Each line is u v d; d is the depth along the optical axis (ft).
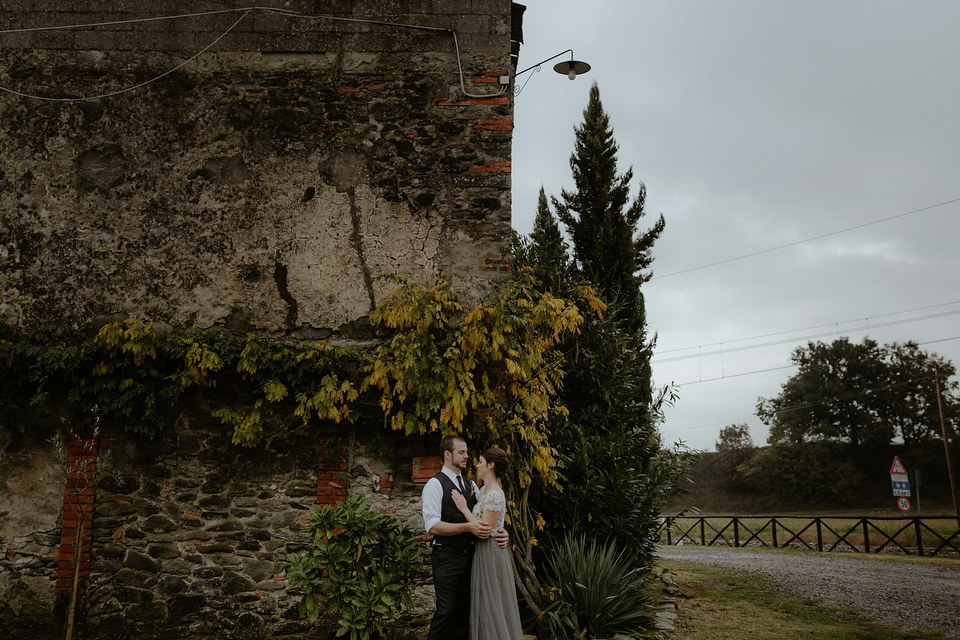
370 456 20.24
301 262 21.08
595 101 41.29
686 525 83.87
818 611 23.89
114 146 21.34
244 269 20.95
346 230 21.26
